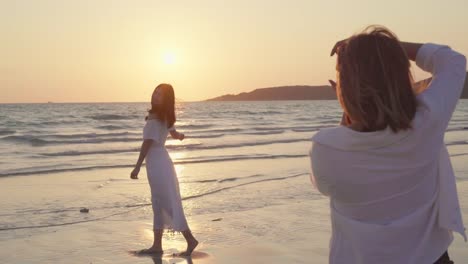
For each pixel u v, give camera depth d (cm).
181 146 2061
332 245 171
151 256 618
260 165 1437
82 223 786
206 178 1201
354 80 156
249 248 638
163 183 631
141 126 3722
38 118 4897
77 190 1054
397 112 151
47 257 618
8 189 1066
